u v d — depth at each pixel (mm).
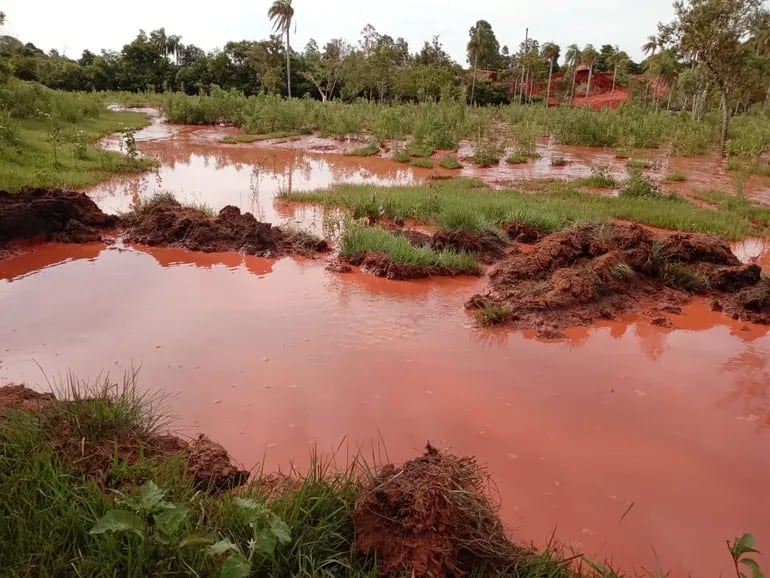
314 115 29844
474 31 67375
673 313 7070
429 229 10586
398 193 12758
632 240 8180
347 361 5477
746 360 5887
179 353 5453
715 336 6480
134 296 6879
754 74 23531
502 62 78625
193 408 4586
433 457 3270
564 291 6980
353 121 27984
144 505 2604
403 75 51062
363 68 46562
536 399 4977
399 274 7859
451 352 5797
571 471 4059
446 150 23281
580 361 5746
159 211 9828
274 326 6176
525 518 3594
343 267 8117
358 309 6781
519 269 7773
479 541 2938
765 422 4766
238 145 24312
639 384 5320
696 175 18672
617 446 4367
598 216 10781
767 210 12953
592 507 3717
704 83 34469
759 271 7727
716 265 8133
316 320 6395
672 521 3625
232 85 52750
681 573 3236
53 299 6691
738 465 4203
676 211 12195
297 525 2895
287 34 45625
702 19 22203
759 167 20062
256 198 12977
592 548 3379
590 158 22406
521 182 16281
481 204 11242
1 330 5805
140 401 4207
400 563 2766
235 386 4930
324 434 4336
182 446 3844
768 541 3479
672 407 4945
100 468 3283
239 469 3818
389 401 4824
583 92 66938
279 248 8906
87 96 34094
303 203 12445
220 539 2770
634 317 6930
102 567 2525
